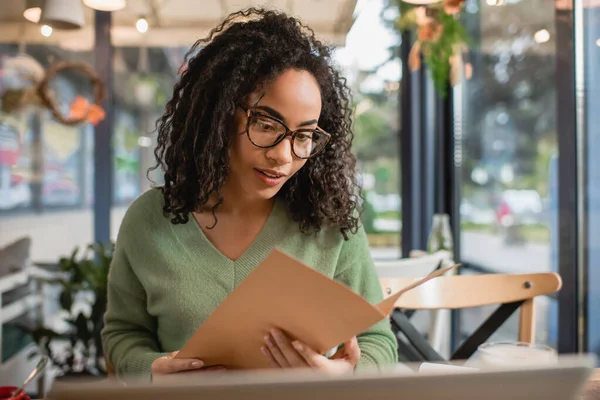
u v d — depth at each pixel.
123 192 3.55
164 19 3.61
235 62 0.92
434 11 2.34
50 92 3.17
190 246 1.04
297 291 0.64
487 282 1.36
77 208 3.40
